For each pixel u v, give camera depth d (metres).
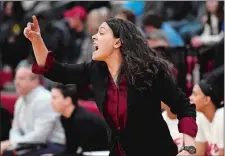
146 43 8.97
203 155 12.48
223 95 12.54
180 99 8.89
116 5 21.98
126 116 8.70
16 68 21.11
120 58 8.87
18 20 22.05
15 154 15.07
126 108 8.68
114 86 8.80
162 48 15.12
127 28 8.89
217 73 13.64
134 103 8.66
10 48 21.41
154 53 9.02
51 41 19.67
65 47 19.81
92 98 17.19
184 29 19.61
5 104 18.91
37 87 15.73
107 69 8.98
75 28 20.12
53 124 15.32
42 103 15.48
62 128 15.36
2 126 17.22
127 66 8.72
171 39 17.64
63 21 20.98
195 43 16.59
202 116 12.49
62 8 22.34
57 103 14.13
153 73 8.69
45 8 22.66
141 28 17.70
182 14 21.39
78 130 14.09
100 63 9.04
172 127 12.39
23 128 15.84
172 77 8.87
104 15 18.23
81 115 14.12
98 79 8.96
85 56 18.77
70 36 20.00
